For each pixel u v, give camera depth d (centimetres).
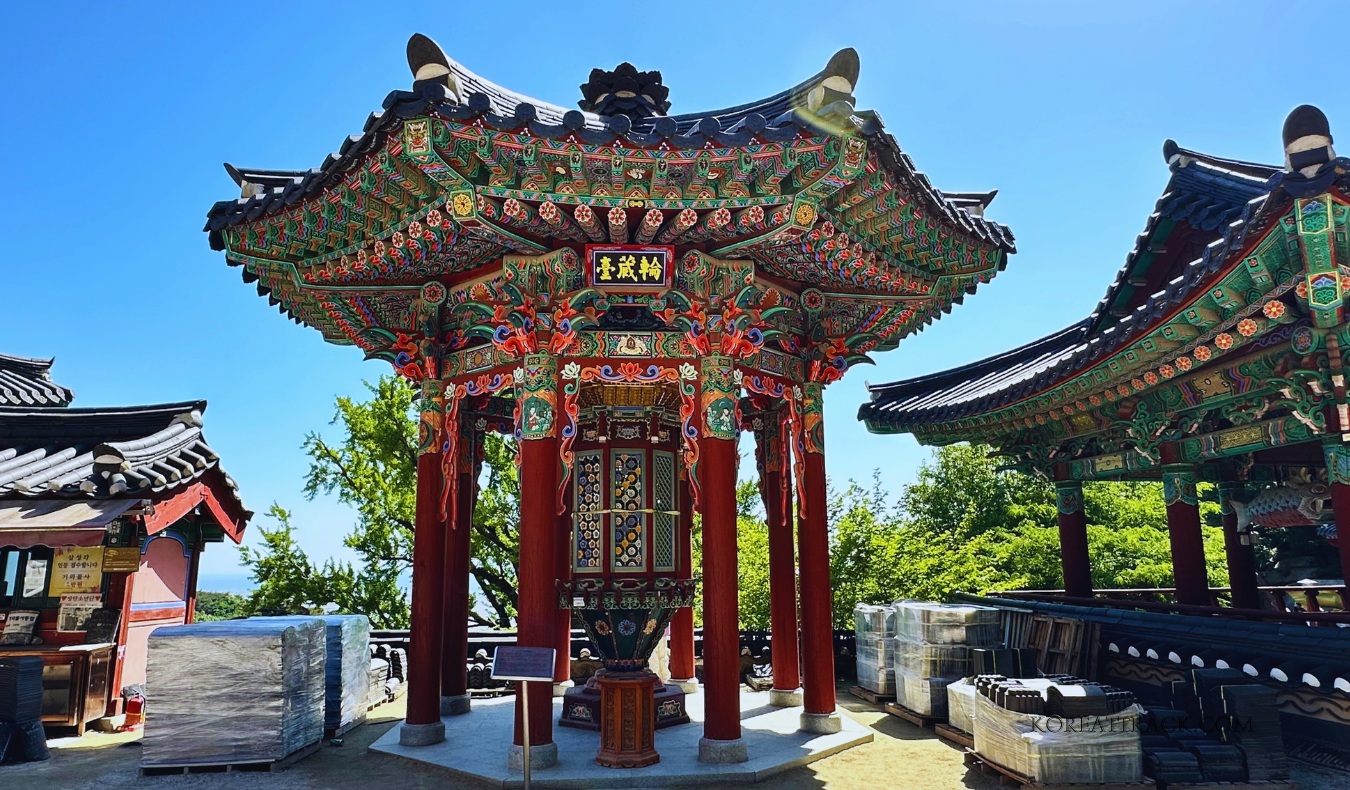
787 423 1280
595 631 1158
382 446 2759
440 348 1150
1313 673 918
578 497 1160
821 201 888
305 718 1078
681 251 959
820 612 1149
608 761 950
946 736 1143
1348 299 891
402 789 912
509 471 2812
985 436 1733
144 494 1255
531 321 988
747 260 968
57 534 1165
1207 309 961
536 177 831
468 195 835
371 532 2742
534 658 848
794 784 927
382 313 1155
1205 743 880
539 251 941
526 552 955
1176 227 1342
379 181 851
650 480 1153
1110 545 3294
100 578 1305
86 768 1017
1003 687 932
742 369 1082
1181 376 1252
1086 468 1628
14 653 1225
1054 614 1491
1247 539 1633
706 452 993
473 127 775
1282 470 1622
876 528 2156
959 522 4056
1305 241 815
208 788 924
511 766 937
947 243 1044
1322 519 1473
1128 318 1052
